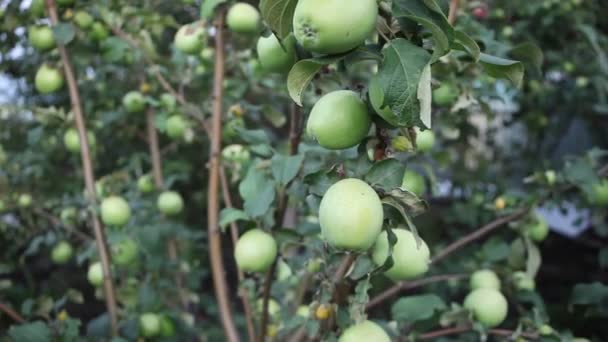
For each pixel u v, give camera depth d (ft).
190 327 6.64
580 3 8.69
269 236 4.59
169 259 6.91
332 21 3.28
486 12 6.11
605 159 10.02
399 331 5.20
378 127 3.69
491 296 4.98
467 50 3.52
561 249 10.74
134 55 6.41
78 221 6.55
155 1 6.64
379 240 3.95
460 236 8.38
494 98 5.62
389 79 3.31
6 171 6.98
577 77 8.86
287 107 8.71
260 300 5.63
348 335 3.99
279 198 4.83
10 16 5.55
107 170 8.83
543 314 5.02
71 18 5.46
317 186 3.81
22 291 7.09
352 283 4.16
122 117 7.14
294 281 5.79
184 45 5.49
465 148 8.89
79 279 10.03
